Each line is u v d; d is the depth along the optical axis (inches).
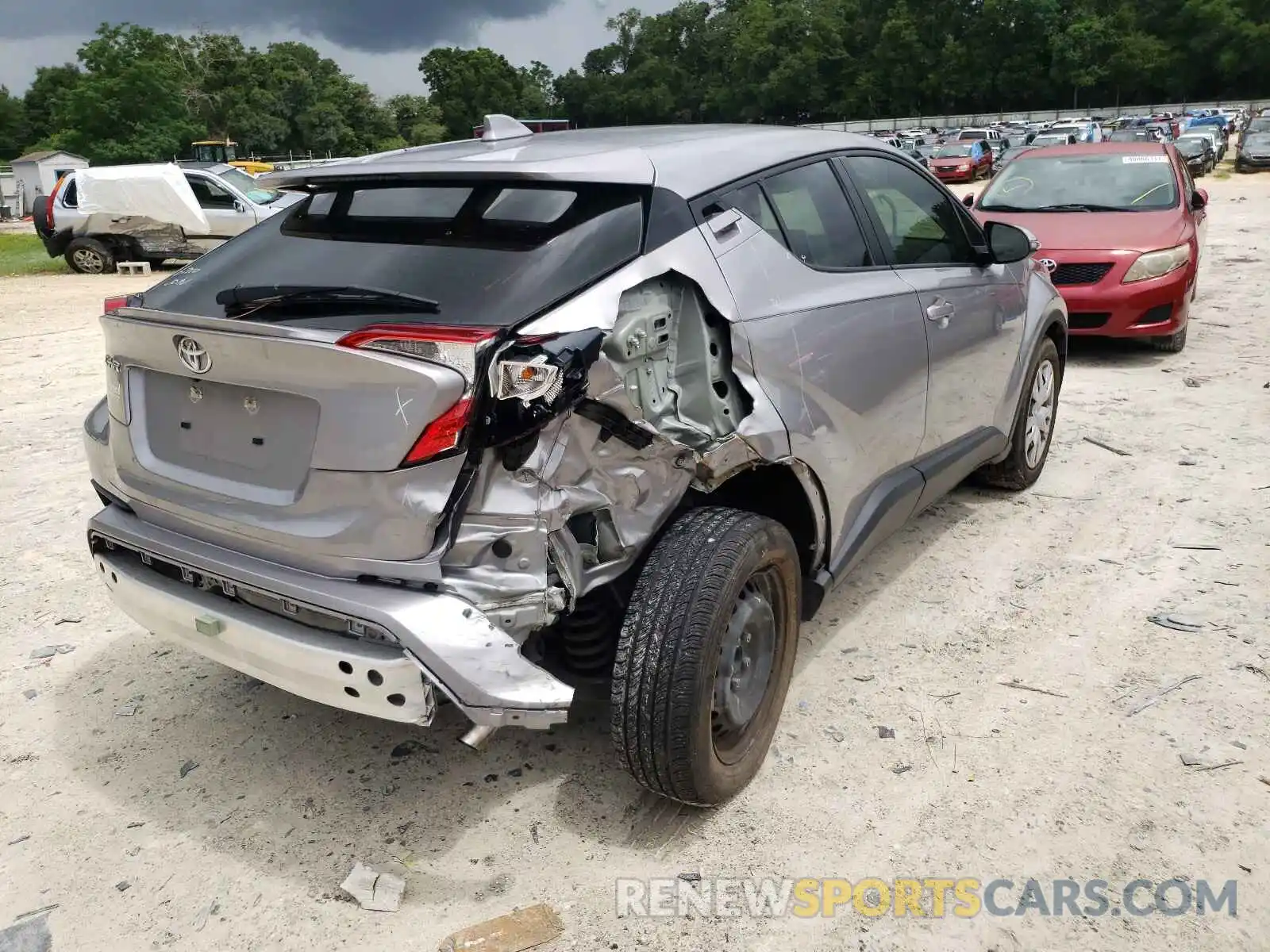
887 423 141.6
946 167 1382.9
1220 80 3427.7
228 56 4094.5
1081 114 2994.6
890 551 183.2
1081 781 118.3
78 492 225.9
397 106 5009.8
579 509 97.5
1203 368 310.5
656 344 107.7
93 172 697.0
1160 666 141.8
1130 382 296.8
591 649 112.5
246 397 101.0
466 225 105.7
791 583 119.1
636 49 5007.4
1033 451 207.9
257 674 102.7
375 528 92.5
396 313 96.6
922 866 106.3
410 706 92.8
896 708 134.1
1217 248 585.0
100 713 139.3
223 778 124.5
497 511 93.3
